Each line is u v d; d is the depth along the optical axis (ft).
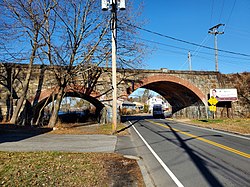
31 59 60.44
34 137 41.22
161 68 93.25
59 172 18.37
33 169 18.86
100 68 80.12
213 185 16.80
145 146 34.06
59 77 63.31
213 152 28.84
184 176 19.11
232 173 19.77
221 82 101.50
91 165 21.20
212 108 81.35
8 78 69.10
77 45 57.72
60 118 105.09
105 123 80.07
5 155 24.12
